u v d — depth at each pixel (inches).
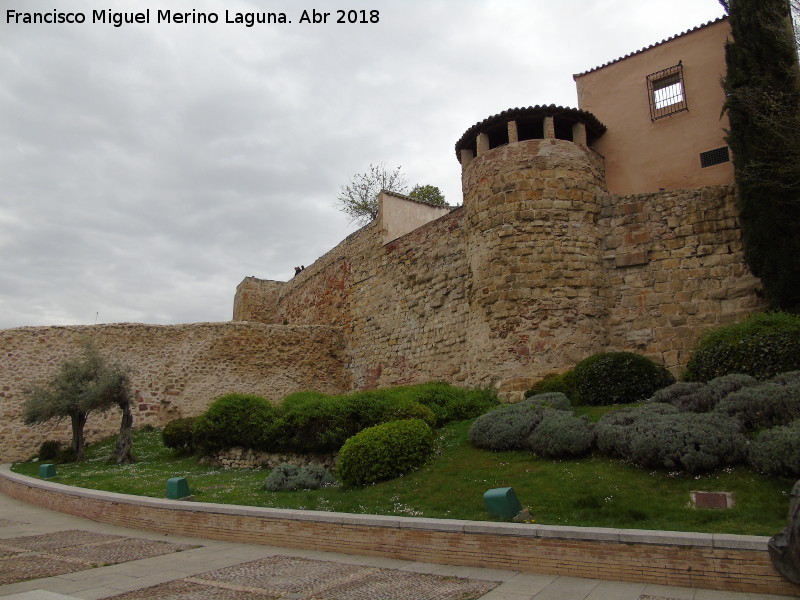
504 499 317.7
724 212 585.0
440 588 251.4
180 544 365.4
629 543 253.6
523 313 612.1
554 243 625.9
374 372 927.0
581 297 614.5
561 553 267.7
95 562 315.3
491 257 645.3
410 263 876.6
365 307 981.8
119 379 713.6
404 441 450.9
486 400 600.4
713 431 341.7
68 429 830.5
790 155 509.4
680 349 575.8
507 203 644.7
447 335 772.0
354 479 435.8
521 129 714.8
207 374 941.2
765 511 279.4
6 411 808.3
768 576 225.0
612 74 740.7
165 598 244.4
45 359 852.6
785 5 554.6
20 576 284.5
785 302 498.3
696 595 226.7
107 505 448.8
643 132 700.7
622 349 608.4
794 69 538.6
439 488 391.9
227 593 251.3
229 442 629.9
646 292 609.3
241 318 1457.9
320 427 553.9
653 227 621.3
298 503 405.1
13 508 522.0
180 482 438.0
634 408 439.8
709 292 575.5
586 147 676.1
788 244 498.6
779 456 300.0
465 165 741.9
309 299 1207.6
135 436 845.8
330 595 246.1
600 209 656.4
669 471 341.1
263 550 344.5
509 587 248.5
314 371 1015.6
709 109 662.5
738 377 420.8
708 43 677.9
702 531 267.0
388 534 319.0
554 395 511.5
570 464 385.1
